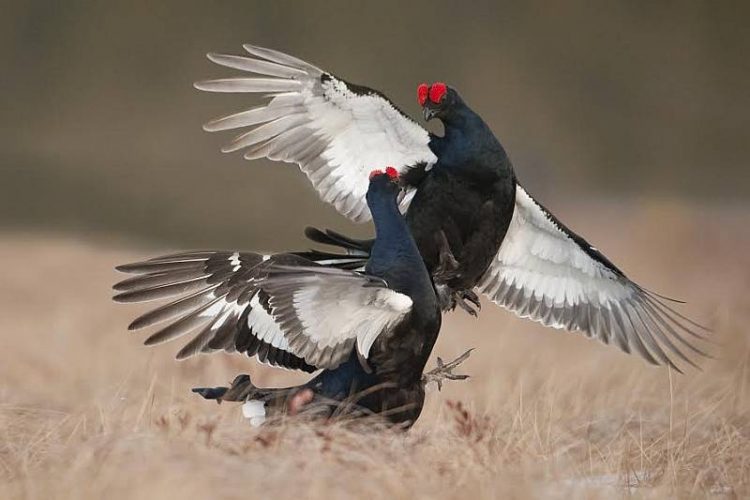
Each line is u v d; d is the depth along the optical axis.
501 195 11.91
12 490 8.73
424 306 10.49
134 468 8.72
